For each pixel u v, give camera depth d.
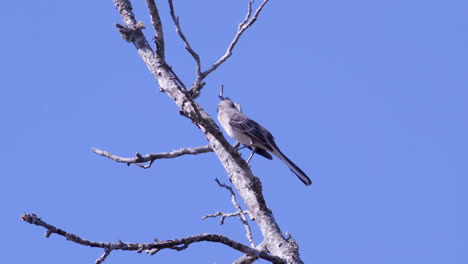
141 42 14.27
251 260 11.55
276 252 11.38
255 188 11.58
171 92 13.10
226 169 12.95
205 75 12.82
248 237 11.99
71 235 8.95
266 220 11.87
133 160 13.75
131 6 14.95
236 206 12.47
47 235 8.80
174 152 13.93
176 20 11.90
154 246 9.37
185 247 9.63
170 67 10.30
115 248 9.15
